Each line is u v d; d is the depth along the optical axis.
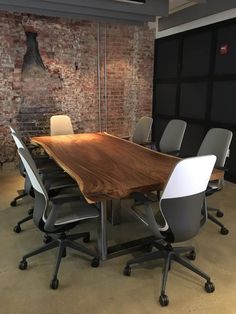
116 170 2.42
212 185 2.67
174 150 3.59
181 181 1.75
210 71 4.54
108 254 2.31
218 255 2.47
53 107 5.15
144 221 2.05
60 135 4.38
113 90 5.59
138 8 3.85
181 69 5.15
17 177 4.56
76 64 5.17
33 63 4.84
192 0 3.93
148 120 4.22
